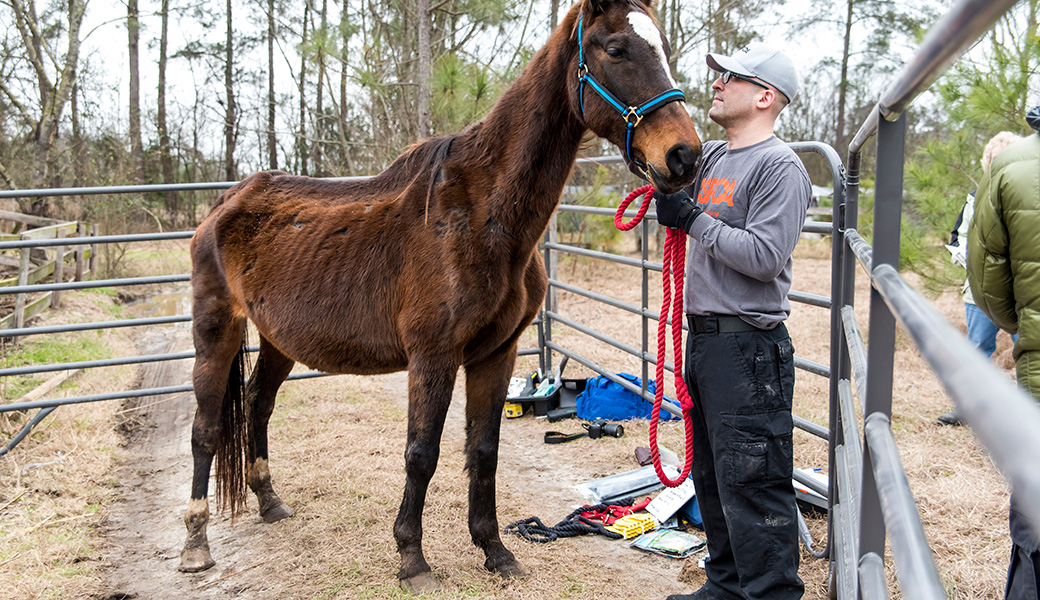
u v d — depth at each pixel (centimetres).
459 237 241
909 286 81
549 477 375
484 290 240
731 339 214
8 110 1544
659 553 285
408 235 256
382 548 289
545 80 236
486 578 263
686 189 246
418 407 249
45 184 1323
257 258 298
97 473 381
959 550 261
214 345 309
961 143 568
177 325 866
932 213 580
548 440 428
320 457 397
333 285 272
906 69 88
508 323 251
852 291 228
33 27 1288
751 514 214
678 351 228
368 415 475
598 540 300
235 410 310
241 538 313
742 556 215
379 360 275
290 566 282
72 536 310
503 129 244
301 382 557
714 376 216
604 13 215
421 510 258
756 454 211
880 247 107
